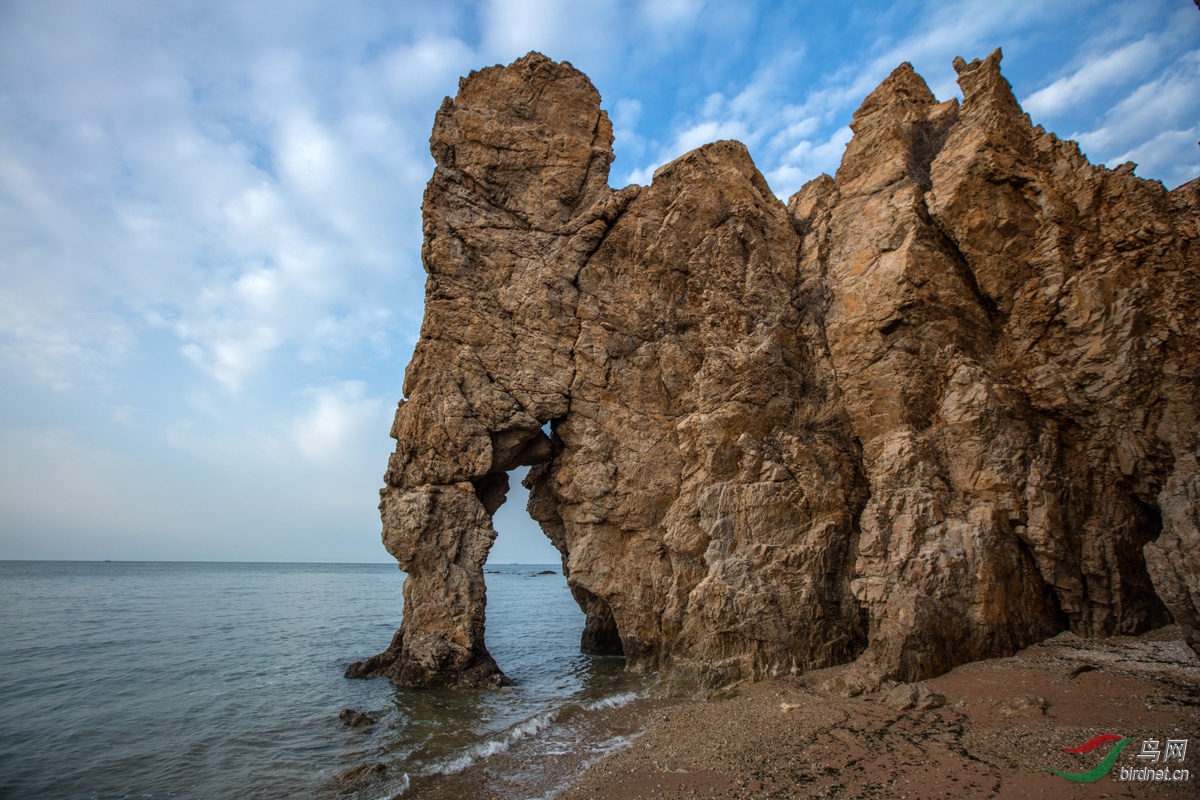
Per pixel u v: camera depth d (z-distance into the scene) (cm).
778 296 2375
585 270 2589
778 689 1723
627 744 1502
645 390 2455
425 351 2486
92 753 1598
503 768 1423
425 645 2262
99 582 9506
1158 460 1638
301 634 3822
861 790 1092
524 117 2759
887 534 1792
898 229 2009
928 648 1563
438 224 2580
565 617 5231
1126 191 1775
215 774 1453
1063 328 1792
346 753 1580
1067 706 1280
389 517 2394
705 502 2125
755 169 2658
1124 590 1661
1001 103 1964
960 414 1806
